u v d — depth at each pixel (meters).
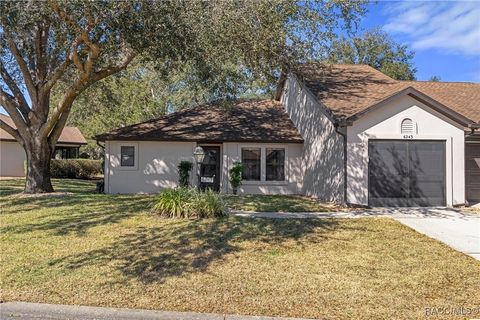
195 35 10.38
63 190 17.05
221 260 6.52
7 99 14.31
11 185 19.23
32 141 14.68
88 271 5.89
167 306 4.73
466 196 14.21
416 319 4.48
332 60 16.36
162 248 7.11
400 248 7.43
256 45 12.20
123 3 8.77
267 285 5.45
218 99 14.75
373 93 15.03
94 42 10.48
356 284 5.54
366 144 12.66
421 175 12.91
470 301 5.00
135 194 16.11
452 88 17.67
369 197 12.66
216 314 4.52
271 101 21.95
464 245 7.75
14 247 7.10
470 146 14.28
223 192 17.33
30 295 5.01
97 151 39.66
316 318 4.46
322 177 14.89
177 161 17.58
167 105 31.45
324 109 13.65
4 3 8.41
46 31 13.52
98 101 20.77
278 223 9.35
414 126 12.83
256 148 17.62
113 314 4.53
